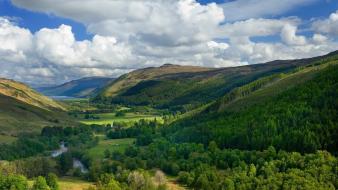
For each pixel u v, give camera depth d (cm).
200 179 18862
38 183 18288
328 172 16125
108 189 17800
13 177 18488
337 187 15362
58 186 19150
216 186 17750
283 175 16588
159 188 18388
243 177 17488
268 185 15950
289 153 19138
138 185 18750
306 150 19888
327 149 19712
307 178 15812
